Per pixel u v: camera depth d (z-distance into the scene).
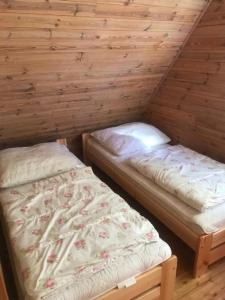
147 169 2.40
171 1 2.14
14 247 1.58
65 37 2.03
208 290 1.87
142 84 3.07
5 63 2.03
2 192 2.18
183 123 3.06
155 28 2.35
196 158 2.59
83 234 1.64
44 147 2.73
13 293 1.77
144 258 1.52
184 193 2.02
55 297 1.30
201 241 1.81
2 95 2.32
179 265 2.06
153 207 2.26
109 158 2.88
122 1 1.93
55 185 2.21
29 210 1.90
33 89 2.40
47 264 1.43
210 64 2.57
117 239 1.60
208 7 2.42
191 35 2.67
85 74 2.52
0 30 1.76
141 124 3.37
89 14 1.92
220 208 1.95
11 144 2.97
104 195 2.06
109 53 2.39
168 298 1.70
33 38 1.92
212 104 2.65
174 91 3.07
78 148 3.49
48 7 1.74
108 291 1.44
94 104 2.99
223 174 2.27
